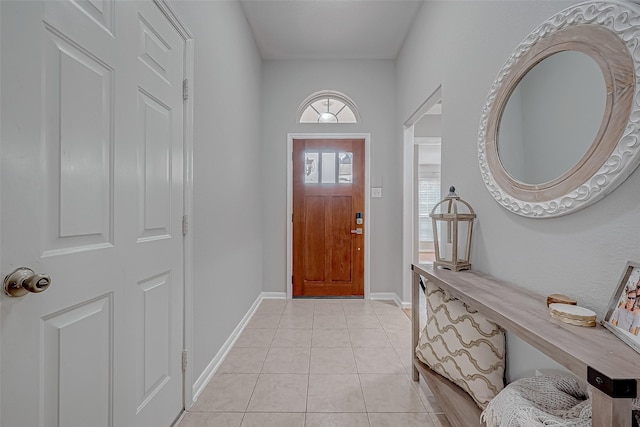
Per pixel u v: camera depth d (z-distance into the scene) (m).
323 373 1.90
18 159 0.70
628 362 0.62
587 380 0.60
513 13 1.30
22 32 0.70
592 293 0.92
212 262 1.89
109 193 0.98
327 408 1.56
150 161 1.22
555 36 1.05
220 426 1.42
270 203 3.53
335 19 2.79
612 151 0.84
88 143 0.90
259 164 3.41
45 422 0.76
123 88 1.05
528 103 1.18
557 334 0.76
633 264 0.78
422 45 2.54
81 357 0.88
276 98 3.52
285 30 2.96
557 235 1.05
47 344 0.77
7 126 0.67
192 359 1.58
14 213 0.69
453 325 1.49
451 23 1.94
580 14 0.96
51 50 0.77
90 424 0.91
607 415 0.57
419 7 2.60
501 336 1.33
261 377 1.85
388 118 3.52
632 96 0.80
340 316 2.95
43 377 0.76
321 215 3.59
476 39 1.61
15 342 0.69
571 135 0.98
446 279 1.39
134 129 1.11
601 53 0.88
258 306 3.26
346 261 3.59
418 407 1.57
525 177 1.20
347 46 3.24
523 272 1.23
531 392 0.98
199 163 1.69
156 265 1.27
